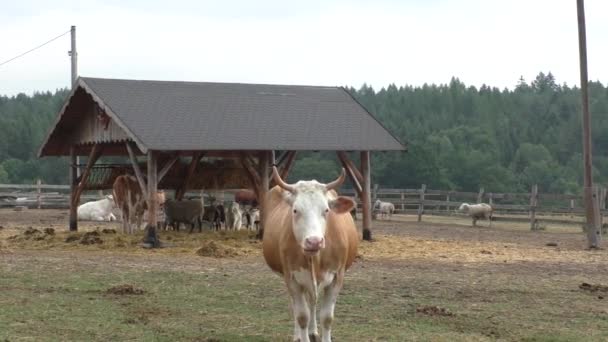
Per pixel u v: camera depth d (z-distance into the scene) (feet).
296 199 29.50
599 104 342.03
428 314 38.91
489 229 102.99
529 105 376.68
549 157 295.28
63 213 122.11
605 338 34.17
